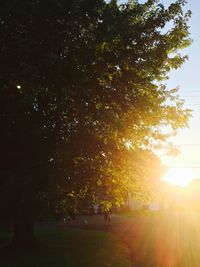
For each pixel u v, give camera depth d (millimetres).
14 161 15234
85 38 14500
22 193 12883
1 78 13602
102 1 14680
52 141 14789
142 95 15516
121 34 14133
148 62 15227
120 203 17484
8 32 14242
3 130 15430
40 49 14008
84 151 14430
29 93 12586
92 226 39375
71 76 13922
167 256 19344
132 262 17547
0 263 17344
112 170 16062
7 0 13734
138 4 16016
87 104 14516
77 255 19375
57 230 34469
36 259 18203
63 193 14391
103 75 14461
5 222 43156
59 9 14070
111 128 14773
